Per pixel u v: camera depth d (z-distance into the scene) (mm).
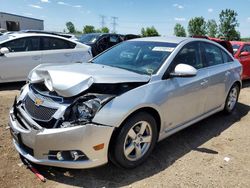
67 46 8273
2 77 7242
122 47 4555
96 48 12141
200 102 4406
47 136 2887
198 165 3654
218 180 3338
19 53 7395
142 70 3740
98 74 3209
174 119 3887
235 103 5801
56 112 2938
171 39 4480
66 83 2973
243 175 3475
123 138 3135
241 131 4934
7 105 5781
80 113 2900
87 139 2881
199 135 4660
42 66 3816
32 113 3143
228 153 4047
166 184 3205
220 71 4902
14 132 3227
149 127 3479
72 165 2947
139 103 3191
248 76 9539
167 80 3689
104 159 3057
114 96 3057
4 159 3529
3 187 2988
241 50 9297
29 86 3568
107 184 3146
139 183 3195
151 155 3846
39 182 3107
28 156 3107
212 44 5000
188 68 3619
